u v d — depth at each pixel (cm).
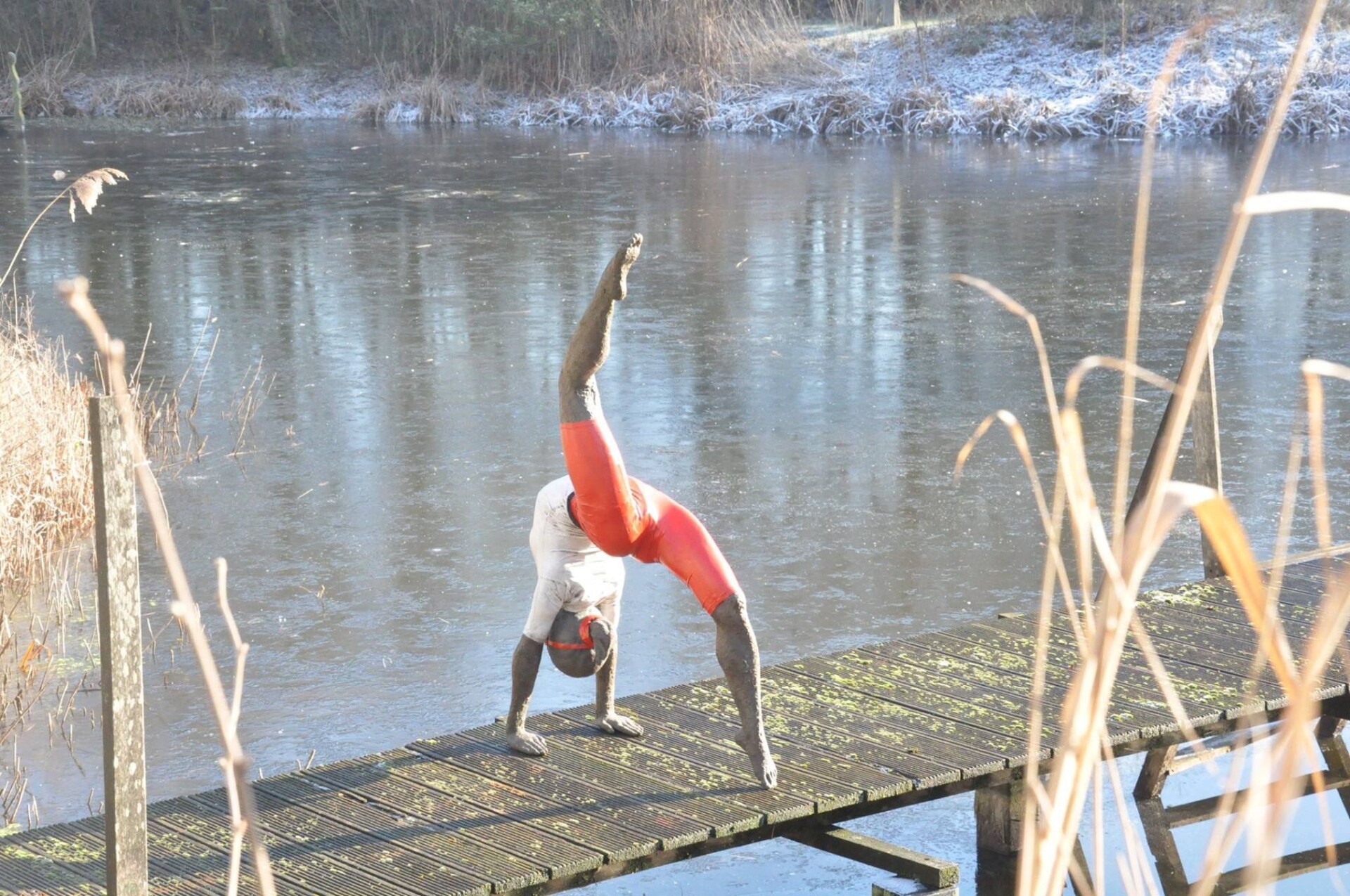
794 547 900
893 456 1084
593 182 2739
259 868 155
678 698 575
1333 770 650
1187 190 2412
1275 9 3481
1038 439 1122
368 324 1570
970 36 3862
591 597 516
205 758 648
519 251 2014
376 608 818
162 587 855
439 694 709
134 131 3856
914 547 896
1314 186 2373
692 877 559
